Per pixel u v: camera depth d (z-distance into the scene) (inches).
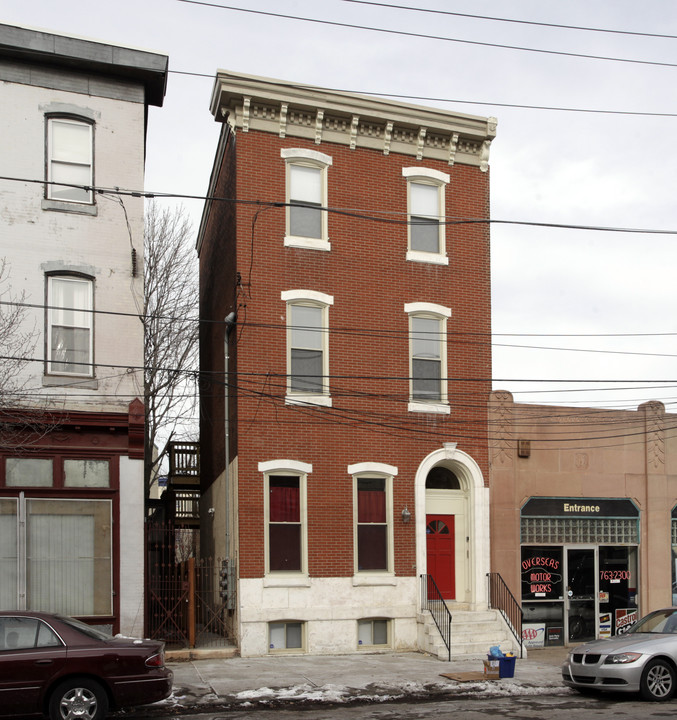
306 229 803.4
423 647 756.6
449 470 847.1
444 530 826.8
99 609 675.4
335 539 764.0
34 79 713.6
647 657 535.8
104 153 727.7
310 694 554.3
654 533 880.9
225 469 791.1
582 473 863.1
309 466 764.0
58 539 673.6
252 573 732.7
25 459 673.6
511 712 497.7
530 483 843.4
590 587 855.7
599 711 497.0
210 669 653.3
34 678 437.7
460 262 855.1
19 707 434.9
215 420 889.5
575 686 571.8
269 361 767.7
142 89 748.6
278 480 760.3
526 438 847.1
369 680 607.5
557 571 845.2
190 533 1264.8
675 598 882.1
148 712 504.7
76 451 685.3
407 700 547.5
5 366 644.1
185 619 747.4
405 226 836.0
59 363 691.4
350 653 749.9
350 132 823.1
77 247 708.0
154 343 945.5
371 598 767.7
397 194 837.2
